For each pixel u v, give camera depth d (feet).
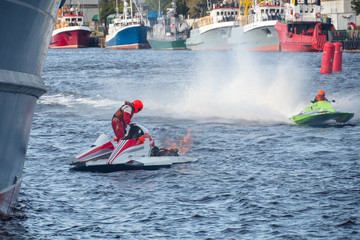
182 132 214.48
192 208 114.42
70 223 105.19
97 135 207.41
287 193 123.85
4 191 103.60
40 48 107.45
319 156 163.53
